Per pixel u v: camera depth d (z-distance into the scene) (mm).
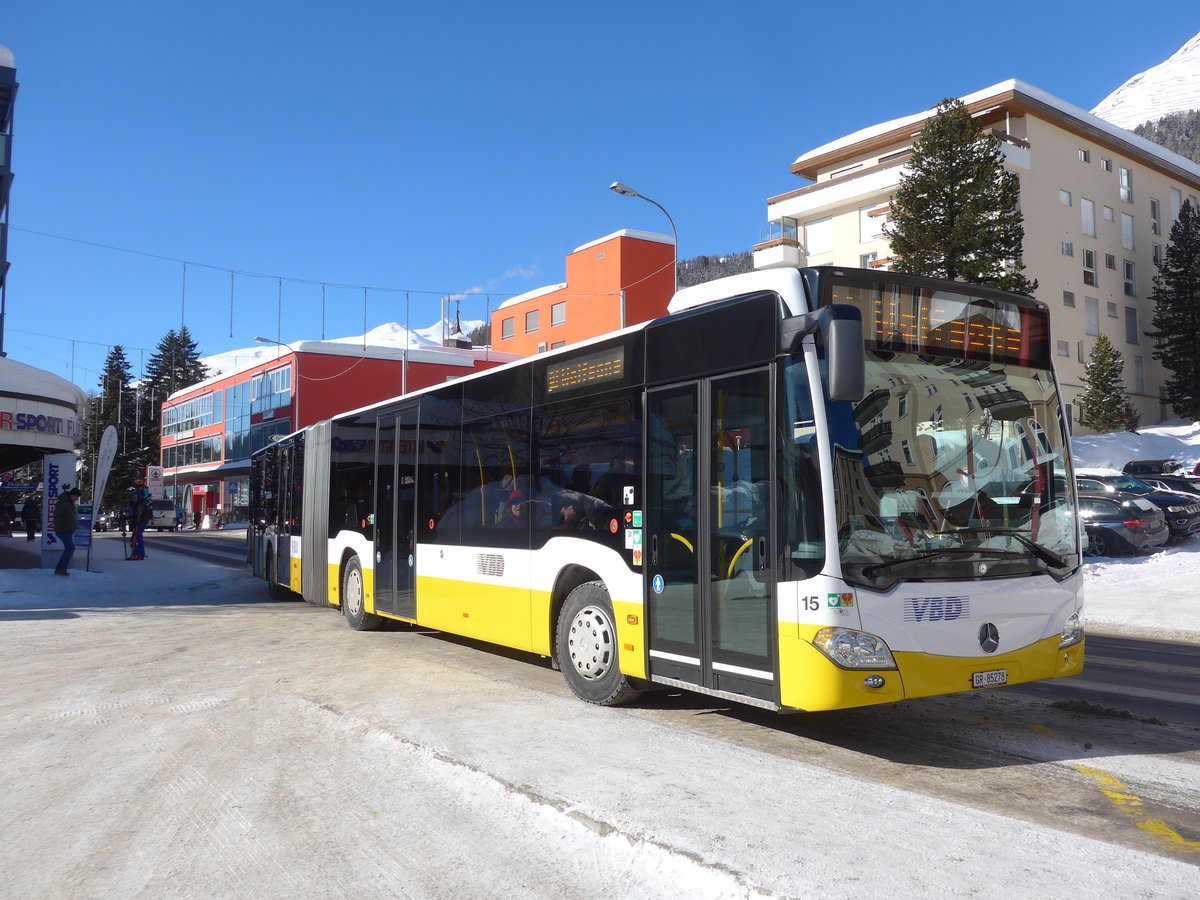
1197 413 49469
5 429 20938
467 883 3883
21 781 5555
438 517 9859
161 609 15148
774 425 5645
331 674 8781
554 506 7809
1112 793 4934
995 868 3803
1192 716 6875
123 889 3934
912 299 5883
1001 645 5660
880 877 3695
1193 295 49062
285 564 15781
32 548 31969
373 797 5023
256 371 61781
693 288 6777
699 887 3697
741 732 6297
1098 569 18000
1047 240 44531
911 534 5527
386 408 11484
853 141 48594
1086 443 43031
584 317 58125
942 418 5816
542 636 7906
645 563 6668
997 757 5664
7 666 9734
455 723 6582
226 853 4301
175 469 78875
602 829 4266
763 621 5645
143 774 5617
